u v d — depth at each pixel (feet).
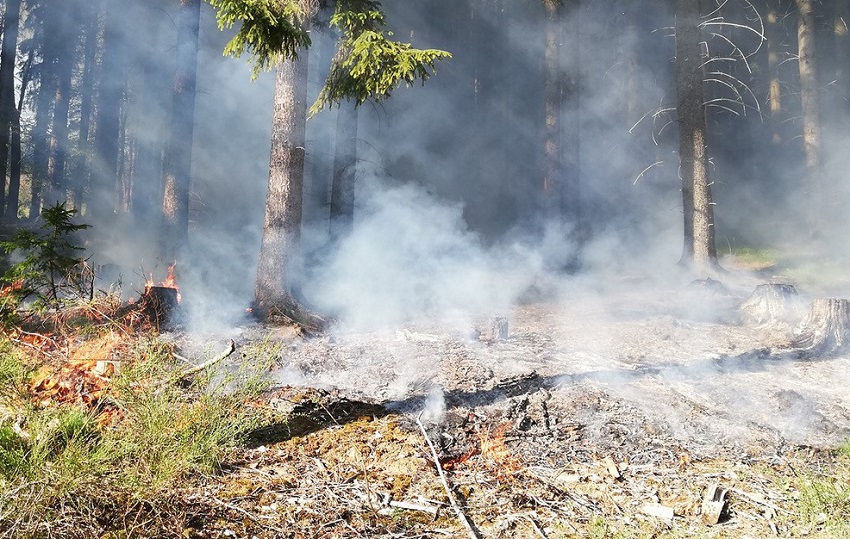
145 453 11.21
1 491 9.66
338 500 11.50
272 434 14.43
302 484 12.03
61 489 9.95
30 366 14.92
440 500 11.76
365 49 26.35
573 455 14.23
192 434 12.41
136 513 10.36
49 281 23.54
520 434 15.39
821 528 10.97
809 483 12.68
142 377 13.21
